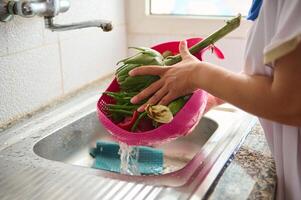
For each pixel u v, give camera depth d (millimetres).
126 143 729
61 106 1008
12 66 856
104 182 656
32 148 789
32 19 894
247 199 581
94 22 852
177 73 648
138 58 727
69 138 926
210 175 665
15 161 730
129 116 742
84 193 620
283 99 515
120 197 606
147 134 685
